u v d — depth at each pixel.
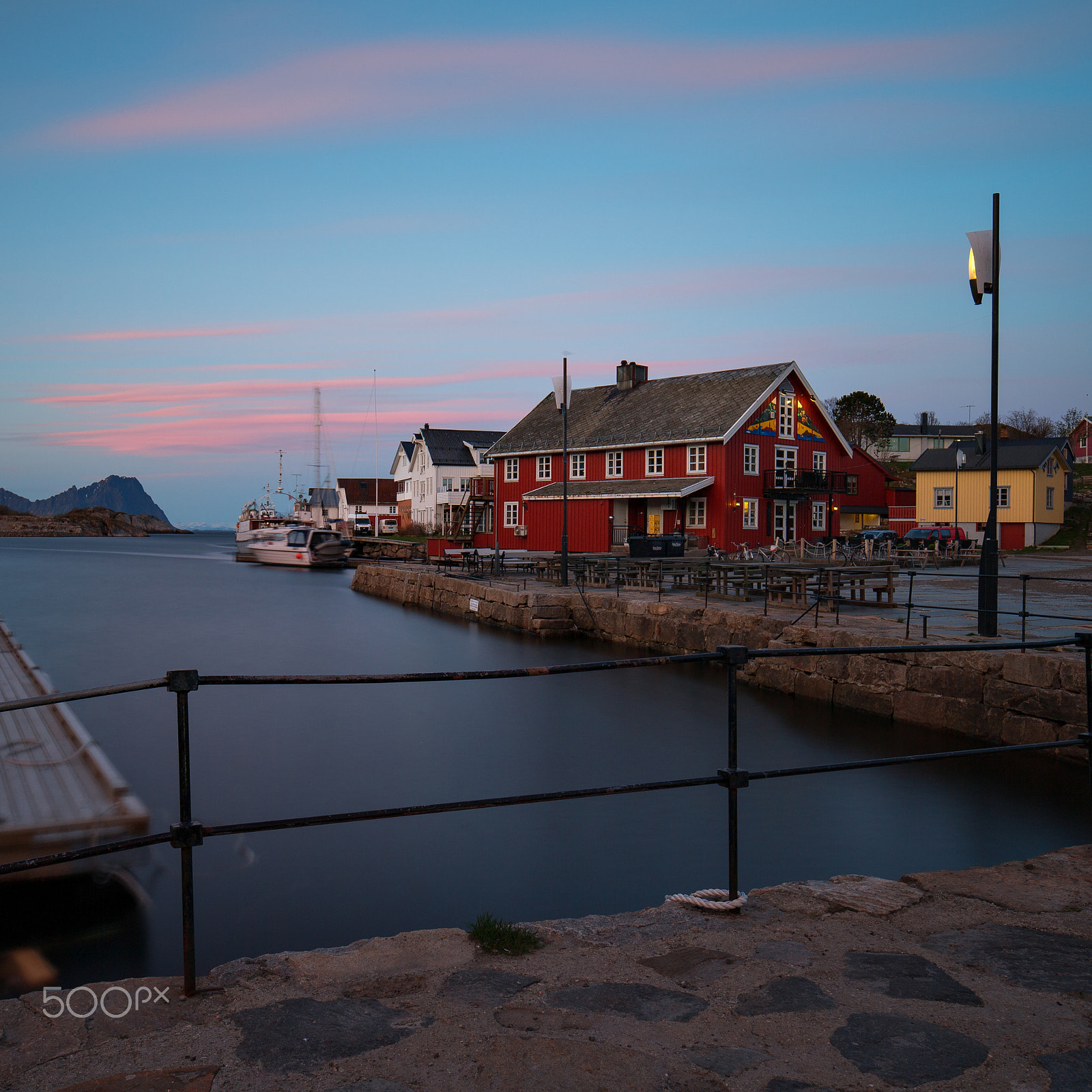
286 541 69.38
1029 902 4.27
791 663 16.92
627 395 52.53
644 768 12.41
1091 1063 2.82
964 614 19.00
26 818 7.54
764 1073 2.73
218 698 17.72
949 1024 3.07
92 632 29.94
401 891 8.07
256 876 8.45
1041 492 52.84
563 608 25.83
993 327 13.23
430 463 77.50
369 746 13.84
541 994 3.31
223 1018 3.10
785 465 46.66
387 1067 2.75
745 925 4.00
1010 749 4.66
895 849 9.09
